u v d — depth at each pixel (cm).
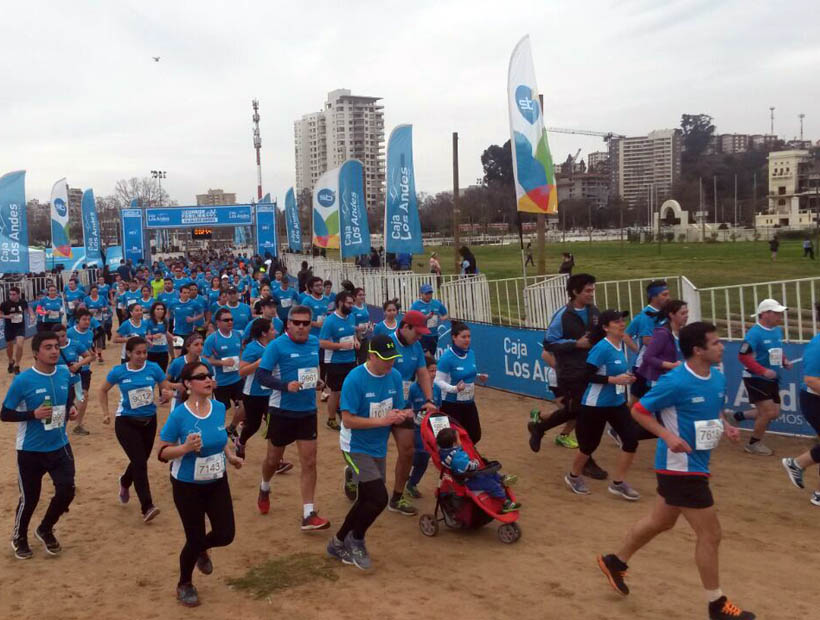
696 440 462
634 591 518
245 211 4703
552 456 895
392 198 1755
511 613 492
